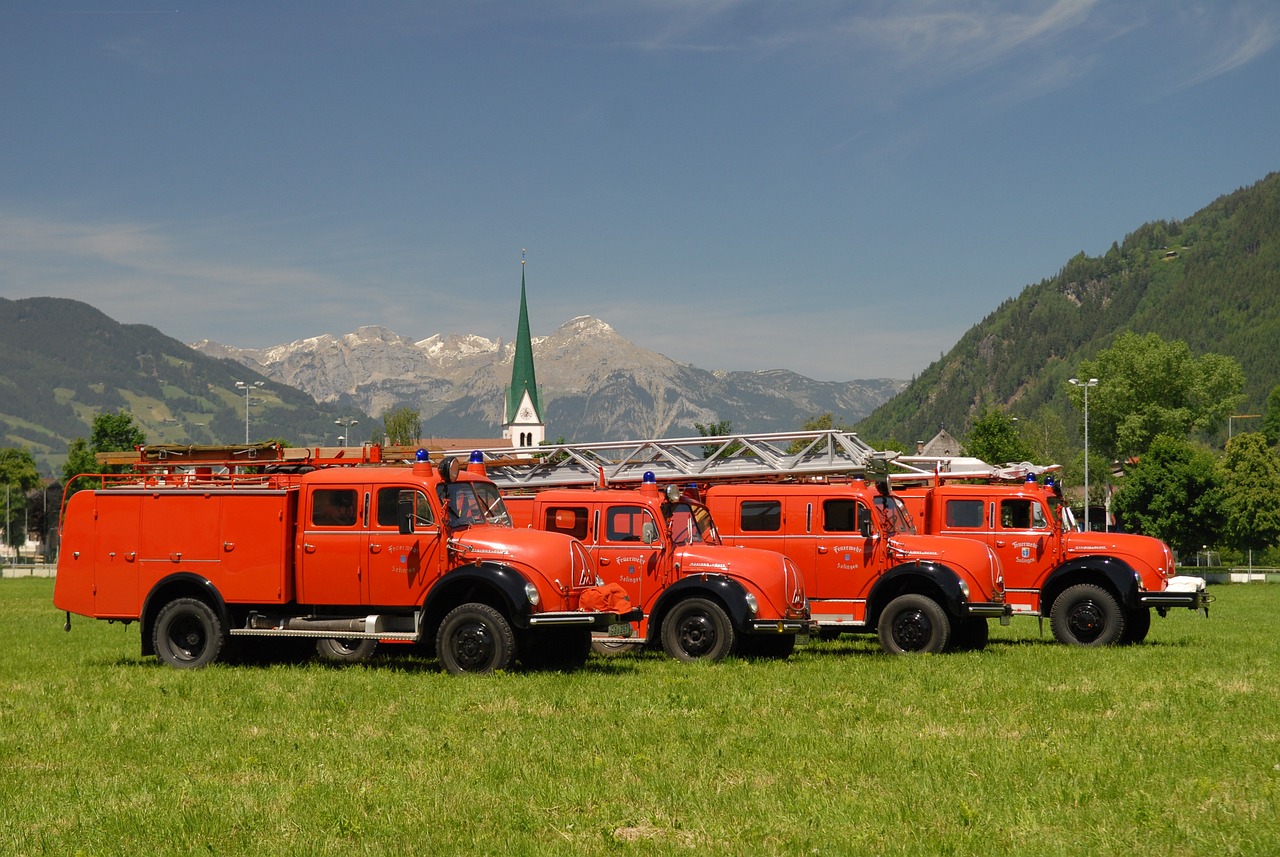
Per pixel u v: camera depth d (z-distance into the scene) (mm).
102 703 13609
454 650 15883
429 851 7648
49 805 8852
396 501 16625
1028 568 22250
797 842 7770
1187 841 7891
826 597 20031
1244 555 97750
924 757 10289
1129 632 22359
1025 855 7527
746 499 20469
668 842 7816
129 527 17750
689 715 12500
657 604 17812
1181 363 99250
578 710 12836
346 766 10047
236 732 11648
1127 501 84750
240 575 17109
